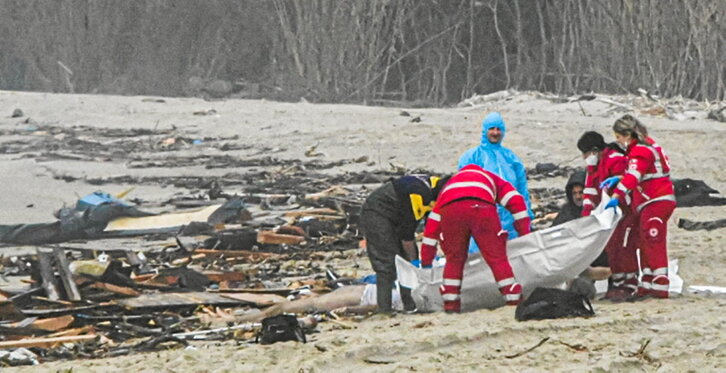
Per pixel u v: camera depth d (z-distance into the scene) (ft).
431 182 129.08
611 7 497.87
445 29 568.00
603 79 505.66
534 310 114.42
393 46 543.80
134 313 127.13
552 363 96.78
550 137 308.19
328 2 535.19
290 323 109.40
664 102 424.46
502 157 144.87
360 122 334.03
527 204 145.38
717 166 270.26
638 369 94.89
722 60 466.29
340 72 536.01
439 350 102.63
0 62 592.60
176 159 283.18
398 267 127.24
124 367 100.53
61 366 102.27
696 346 102.27
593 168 131.95
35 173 261.85
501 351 101.35
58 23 574.15
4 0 581.94
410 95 583.99
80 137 320.70
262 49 595.06
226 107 377.71
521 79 559.38
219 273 148.97
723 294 132.98
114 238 192.65
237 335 116.57
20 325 118.93
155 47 586.86
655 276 128.06
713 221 189.67
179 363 100.22
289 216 199.82
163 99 402.11
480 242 124.06
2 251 182.29
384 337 107.96
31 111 363.35
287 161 277.85
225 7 600.39
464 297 127.34
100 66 576.20
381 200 128.67
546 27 578.25
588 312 115.34
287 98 535.60
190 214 199.62
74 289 131.44
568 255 125.08
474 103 454.40
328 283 144.25
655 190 127.44
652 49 486.38
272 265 162.91
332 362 98.58
